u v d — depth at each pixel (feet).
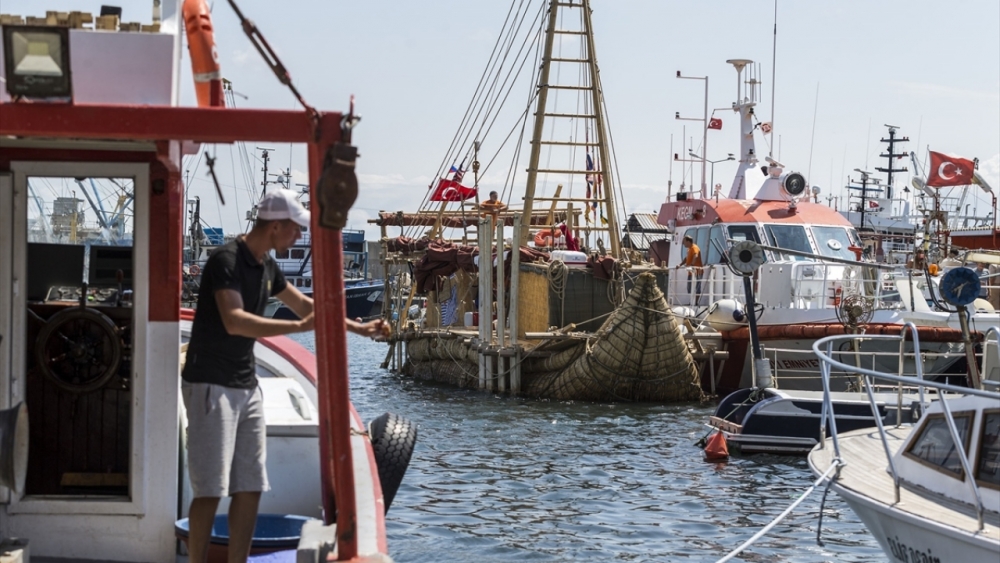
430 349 98.07
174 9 17.52
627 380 77.36
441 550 37.76
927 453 29.78
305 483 22.88
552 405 77.00
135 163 19.07
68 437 20.18
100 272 20.01
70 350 19.75
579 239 110.22
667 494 46.65
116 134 14.90
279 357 28.53
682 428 65.72
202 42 17.53
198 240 142.72
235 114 15.01
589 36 99.35
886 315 73.92
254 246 17.97
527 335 81.71
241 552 18.31
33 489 20.06
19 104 14.74
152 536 19.60
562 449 58.03
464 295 106.42
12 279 18.97
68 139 18.11
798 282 79.00
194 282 92.89
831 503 44.91
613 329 77.05
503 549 37.88
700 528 40.91
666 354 76.33
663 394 78.02
